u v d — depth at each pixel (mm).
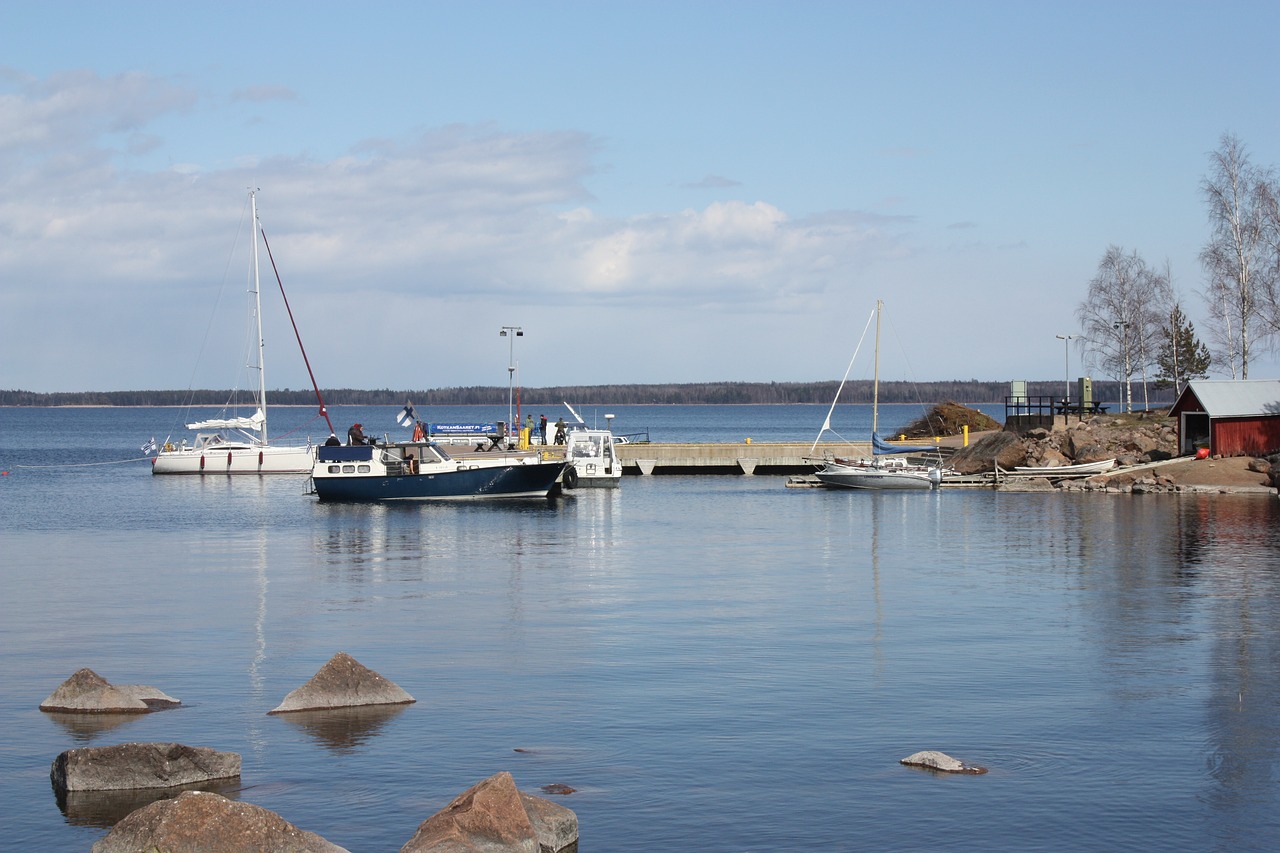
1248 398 75500
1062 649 25219
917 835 14805
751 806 15766
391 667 23672
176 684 22344
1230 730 19016
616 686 22000
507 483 70188
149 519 60406
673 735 18828
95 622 29062
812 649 25328
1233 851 14312
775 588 34625
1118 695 21203
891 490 77250
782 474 95625
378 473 69562
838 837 14750
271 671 23438
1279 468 69062
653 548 45781
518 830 13711
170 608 31281
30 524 57719
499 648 25578
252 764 17422
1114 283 107938
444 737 18734
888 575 37344
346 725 19438
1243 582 34781
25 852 14281
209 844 13094
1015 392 95438
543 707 20516
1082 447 80938
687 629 27781
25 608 31297
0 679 22766
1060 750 18016
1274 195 85438
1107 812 15523
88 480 92688
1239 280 86750
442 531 53250
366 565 40781
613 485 81000
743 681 22359
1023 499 68812
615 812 15555
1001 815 15438
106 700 20391
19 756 17859
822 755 17812
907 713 20062
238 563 41531
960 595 32938
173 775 16531
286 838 13328
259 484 88000
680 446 95812
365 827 15023
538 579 36906
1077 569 38156
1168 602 31328
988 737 18672
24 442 180500
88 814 15508
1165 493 68812
